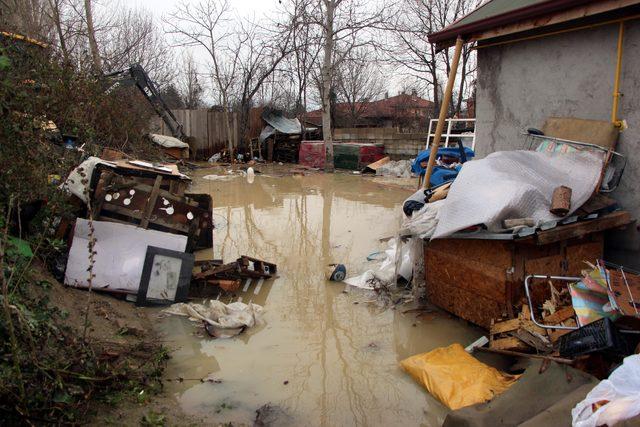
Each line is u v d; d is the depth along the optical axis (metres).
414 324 4.97
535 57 5.73
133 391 3.55
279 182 14.18
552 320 4.01
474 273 4.61
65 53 10.36
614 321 3.64
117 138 12.22
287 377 4.04
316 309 5.36
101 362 3.73
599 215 4.43
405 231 5.41
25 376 2.92
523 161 4.80
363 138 18.73
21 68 6.04
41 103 5.46
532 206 4.29
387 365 4.23
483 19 5.70
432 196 5.75
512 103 6.09
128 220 5.38
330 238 8.10
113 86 12.53
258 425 3.43
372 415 3.56
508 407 3.15
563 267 4.43
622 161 4.82
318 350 4.48
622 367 2.59
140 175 5.46
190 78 30.00
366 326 4.97
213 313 4.96
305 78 21.78
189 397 3.71
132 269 5.11
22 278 3.70
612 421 2.38
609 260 5.01
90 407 3.24
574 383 3.10
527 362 3.86
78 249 4.99
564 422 2.75
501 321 4.33
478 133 6.65
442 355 4.05
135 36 23.95
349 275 6.36
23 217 4.83
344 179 14.86
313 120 30.06
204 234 7.24
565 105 5.44
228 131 20.02
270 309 5.36
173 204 5.62
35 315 3.18
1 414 2.71
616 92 4.86
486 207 4.29
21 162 4.46
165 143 16.27
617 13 4.76
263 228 8.78
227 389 3.85
